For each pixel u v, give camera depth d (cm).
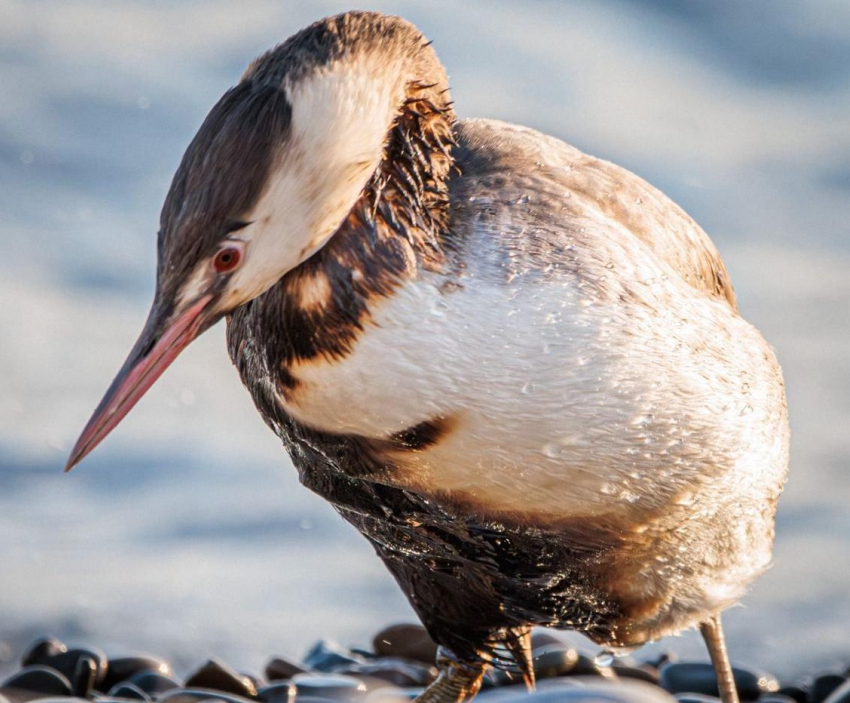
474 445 776
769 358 912
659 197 914
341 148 732
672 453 820
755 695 1230
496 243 782
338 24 757
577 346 774
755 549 923
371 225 752
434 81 788
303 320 752
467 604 961
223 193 721
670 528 859
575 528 838
